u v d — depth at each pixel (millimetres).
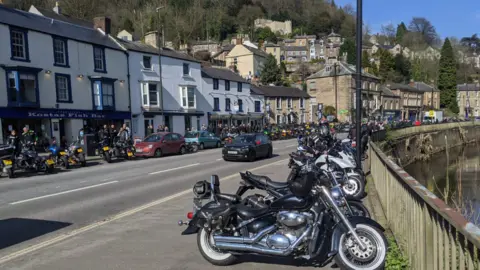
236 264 5078
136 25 72312
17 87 23078
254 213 4820
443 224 3160
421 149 33000
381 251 4457
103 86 29328
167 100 36125
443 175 24750
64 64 26578
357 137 10219
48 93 25281
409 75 93750
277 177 12977
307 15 141125
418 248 4012
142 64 33656
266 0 140750
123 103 31375
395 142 26125
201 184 5328
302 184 4578
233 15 122875
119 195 10312
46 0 54469
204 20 105062
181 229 6773
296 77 86188
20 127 23953
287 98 58750
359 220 4555
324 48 114000
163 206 8750
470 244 2621
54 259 5355
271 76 71375
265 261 5164
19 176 15133
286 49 112875
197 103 40062
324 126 10883
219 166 16922
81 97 27781
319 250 4555
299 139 12633
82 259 5332
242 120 47938
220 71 47938
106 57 30047
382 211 7359
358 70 10250
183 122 37656
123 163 19516
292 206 4586
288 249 4512
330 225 4699
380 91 70062
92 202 9406
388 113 72125
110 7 74250
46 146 24125
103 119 29469
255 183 5746
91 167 18000
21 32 23812
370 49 112625
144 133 33281
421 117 75438
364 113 62000
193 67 39594
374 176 10305
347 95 63281
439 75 75625
